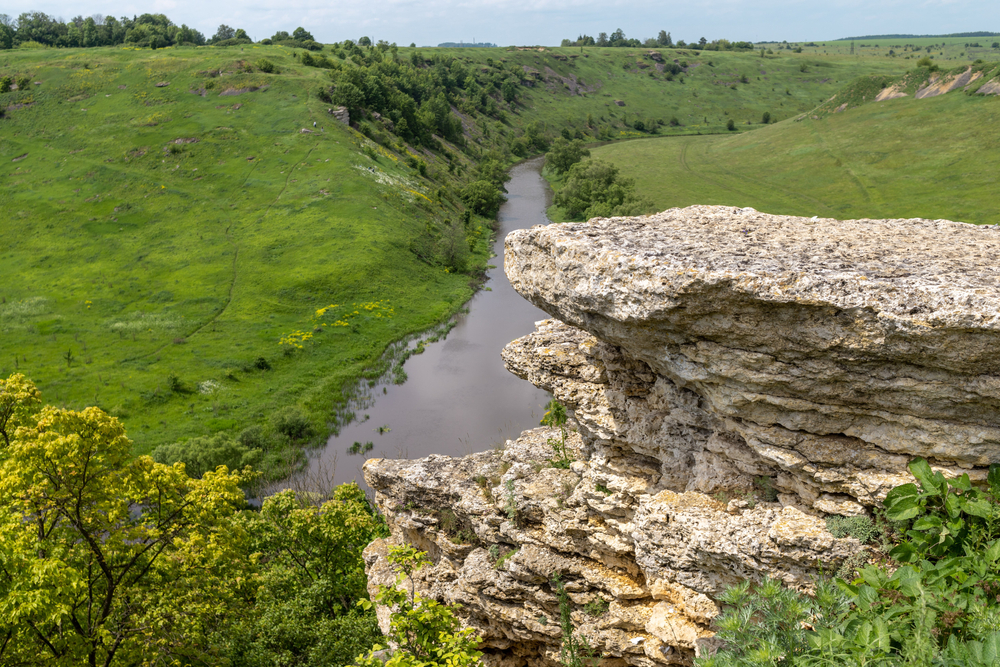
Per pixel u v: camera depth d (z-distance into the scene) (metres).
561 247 11.55
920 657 7.01
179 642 19.64
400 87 189.25
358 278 79.75
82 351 63.47
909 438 10.09
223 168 114.06
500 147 193.75
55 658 17.02
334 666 20.02
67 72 145.50
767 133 169.38
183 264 85.31
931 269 9.62
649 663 13.72
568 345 15.21
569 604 15.07
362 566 27.36
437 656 12.78
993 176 105.38
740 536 11.22
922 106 145.12
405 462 19.89
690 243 11.16
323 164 113.19
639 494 13.59
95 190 106.31
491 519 16.70
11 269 85.25
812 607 8.82
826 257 10.26
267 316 71.56
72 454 17.11
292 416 50.91
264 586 25.98
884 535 10.37
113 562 19.52
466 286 85.50
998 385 8.86
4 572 17.16
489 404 55.75
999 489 9.52
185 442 47.78
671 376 12.18
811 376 9.98
